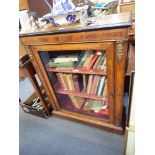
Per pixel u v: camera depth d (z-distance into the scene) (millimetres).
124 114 1415
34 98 1871
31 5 1312
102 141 1389
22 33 1124
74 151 1366
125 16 956
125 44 889
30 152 1447
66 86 1465
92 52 1133
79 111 1599
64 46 1064
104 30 876
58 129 1602
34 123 1735
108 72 1063
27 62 1368
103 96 1325
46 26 1120
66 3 1013
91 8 1170
